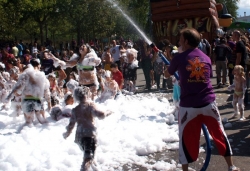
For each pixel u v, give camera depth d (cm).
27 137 667
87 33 3428
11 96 740
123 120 797
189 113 451
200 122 457
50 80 1042
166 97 1178
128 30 3553
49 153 588
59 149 609
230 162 456
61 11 3288
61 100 1090
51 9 3303
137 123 767
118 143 643
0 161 557
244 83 804
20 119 840
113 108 925
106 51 1338
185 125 454
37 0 3144
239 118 827
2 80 970
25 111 750
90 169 518
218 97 1112
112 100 1015
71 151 598
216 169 532
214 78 1578
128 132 696
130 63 1320
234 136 690
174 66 465
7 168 531
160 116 842
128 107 950
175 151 619
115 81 1105
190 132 453
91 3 3117
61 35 4847
